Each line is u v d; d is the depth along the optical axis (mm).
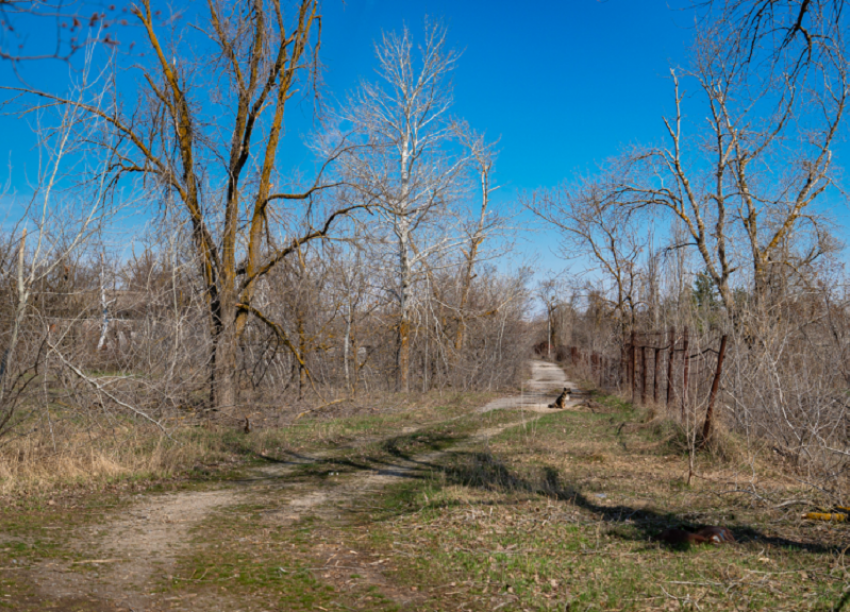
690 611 4953
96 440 11438
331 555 6594
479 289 34625
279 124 17562
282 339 19047
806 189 20750
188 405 15836
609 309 35938
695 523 7559
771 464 10891
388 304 28484
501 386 33094
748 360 12109
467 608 5195
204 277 16578
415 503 8906
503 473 10859
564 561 6238
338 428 16906
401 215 18125
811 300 13523
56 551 6402
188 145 15953
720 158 22141
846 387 11180
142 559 6320
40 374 10750
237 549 6789
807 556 6230
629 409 22297
